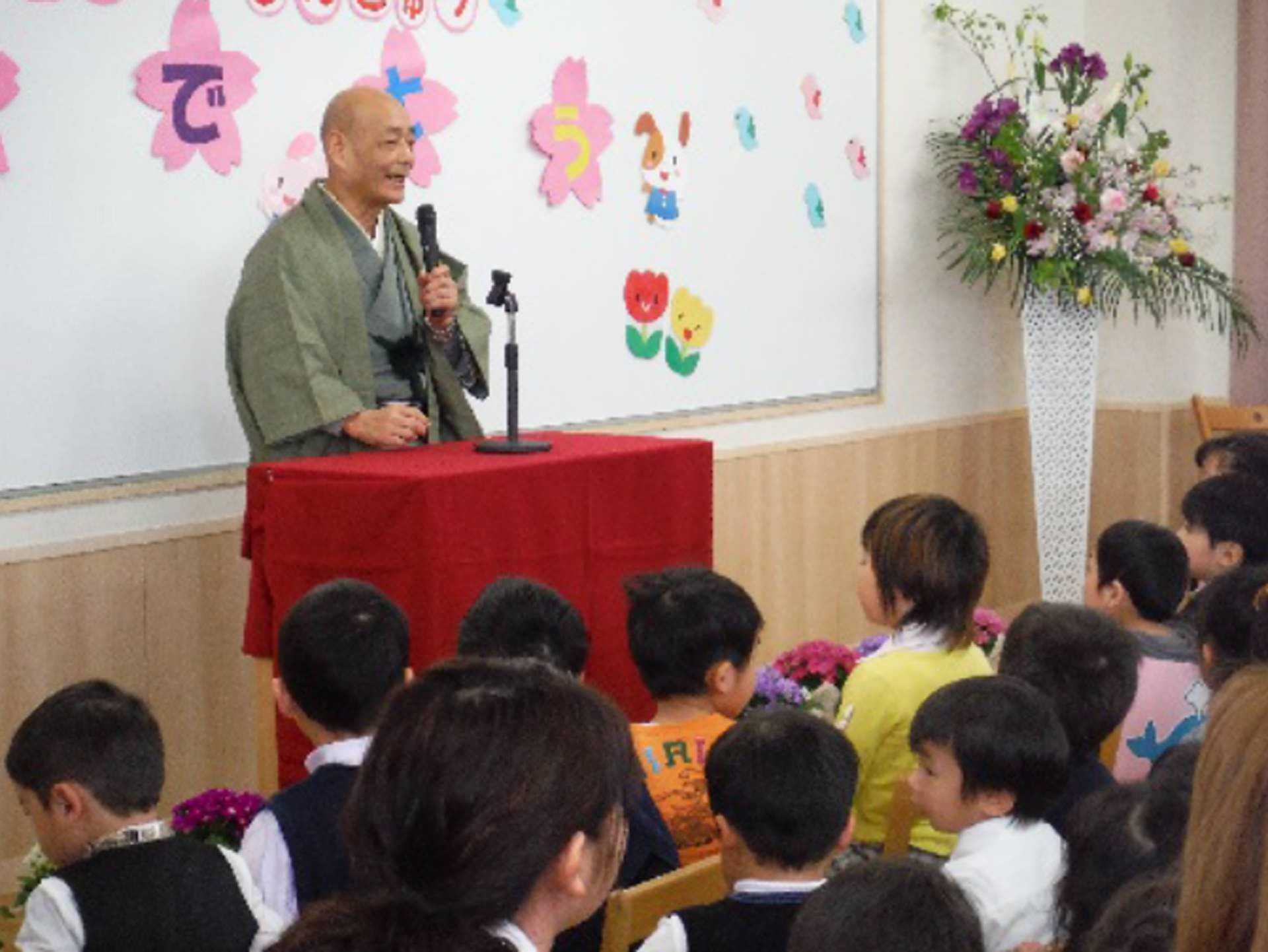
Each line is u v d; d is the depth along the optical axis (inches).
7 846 179.9
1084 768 119.0
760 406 268.2
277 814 103.1
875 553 136.0
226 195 195.5
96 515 185.5
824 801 95.1
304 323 173.0
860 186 283.9
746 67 261.0
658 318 249.3
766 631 274.1
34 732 97.4
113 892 92.2
